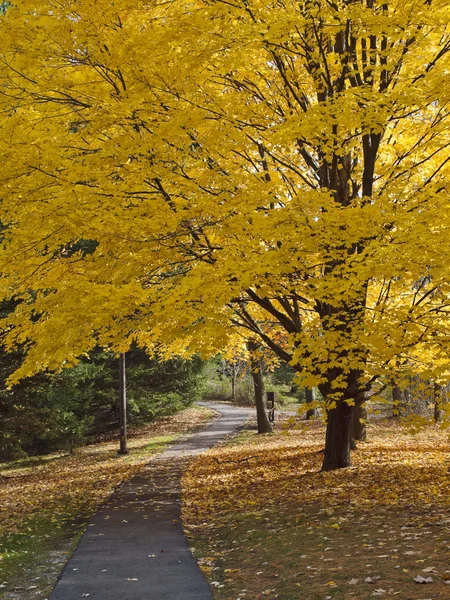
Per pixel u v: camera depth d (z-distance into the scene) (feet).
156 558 22.25
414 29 25.35
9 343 30.83
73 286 25.62
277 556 20.86
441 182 25.57
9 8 26.35
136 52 24.95
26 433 67.82
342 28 25.32
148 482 43.98
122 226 24.17
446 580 15.28
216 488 38.93
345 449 39.24
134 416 101.14
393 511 25.38
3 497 44.11
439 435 61.31
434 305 28.71
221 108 28.17
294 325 37.65
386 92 28.17
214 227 26.63
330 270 27.55
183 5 28.60
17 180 25.17
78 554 23.12
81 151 28.07
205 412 128.26
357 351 25.53
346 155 34.27
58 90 27.09
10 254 26.25
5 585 20.12
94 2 24.54
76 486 45.55
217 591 17.88
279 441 66.90
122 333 25.93
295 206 25.12
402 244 22.53
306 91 35.09
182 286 23.36
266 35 23.98
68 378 67.21
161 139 25.26
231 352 65.72
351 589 15.85
